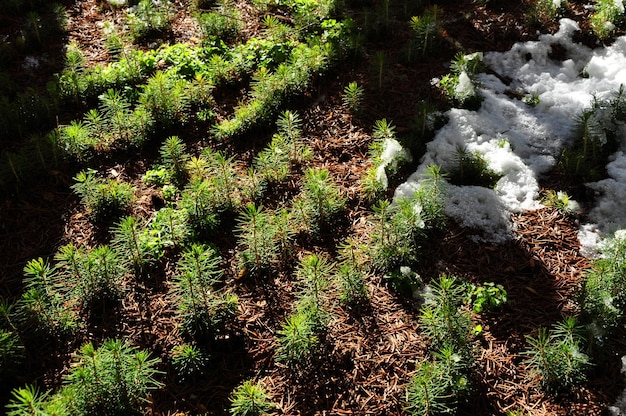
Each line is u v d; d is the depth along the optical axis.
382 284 0.84
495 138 1.03
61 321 0.77
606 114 1.03
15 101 1.07
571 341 0.72
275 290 0.84
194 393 0.73
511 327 0.79
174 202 0.95
